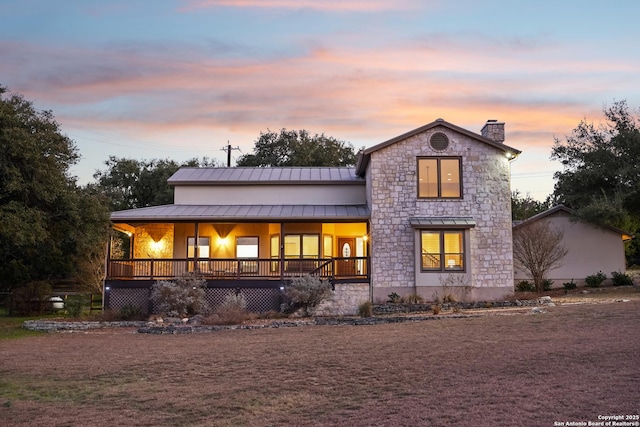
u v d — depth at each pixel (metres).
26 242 21.56
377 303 23.02
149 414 9.18
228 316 20.06
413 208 23.84
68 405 9.90
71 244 35.50
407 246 23.61
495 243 23.69
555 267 28.08
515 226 27.67
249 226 26.69
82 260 31.55
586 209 27.38
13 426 8.78
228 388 10.55
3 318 25.16
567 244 28.45
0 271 35.22
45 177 22.14
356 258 23.44
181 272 23.67
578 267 28.33
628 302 19.88
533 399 8.61
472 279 23.33
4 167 20.73
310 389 10.21
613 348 11.63
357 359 12.41
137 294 23.09
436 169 24.12
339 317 21.06
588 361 10.70
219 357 13.50
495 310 20.47
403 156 24.12
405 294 23.28
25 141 20.94
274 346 14.72
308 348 14.16
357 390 9.95
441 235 23.55
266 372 11.70
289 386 10.48
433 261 23.39
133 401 9.98
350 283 23.25
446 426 7.68
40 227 21.12
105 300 23.09
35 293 26.88
